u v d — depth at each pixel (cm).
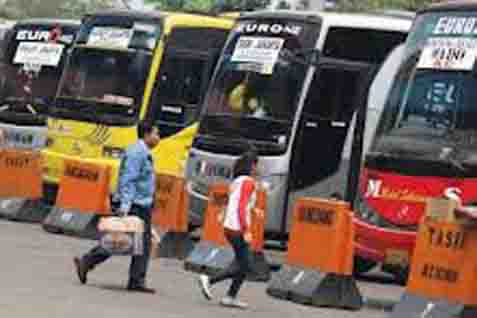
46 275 3422
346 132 4297
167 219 4147
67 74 5200
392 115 3506
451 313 2833
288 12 4403
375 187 3466
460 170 3278
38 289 3139
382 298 3559
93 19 5222
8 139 5594
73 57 5197
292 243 3375
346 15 4341
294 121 4247
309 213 3331
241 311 3075
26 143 5550
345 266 3266
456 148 3306
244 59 4416
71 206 4619
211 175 4338
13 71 5684
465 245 2852
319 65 4281
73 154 5081
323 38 4294
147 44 5025
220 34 5062
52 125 5169
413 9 7481
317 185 4291
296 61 4297
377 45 4334
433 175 3328
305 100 4259
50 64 5609
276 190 4228
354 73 4309
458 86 3372
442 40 3456
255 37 4416
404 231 3388
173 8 9900
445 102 3391
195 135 4438
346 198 4150
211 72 4997
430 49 3478
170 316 2875
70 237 4525
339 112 4303
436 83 3425
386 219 3425
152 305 3036
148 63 4994
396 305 2964
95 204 4538
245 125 4322
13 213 4978
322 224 3288
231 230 3133
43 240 4344
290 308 3184
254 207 3647
